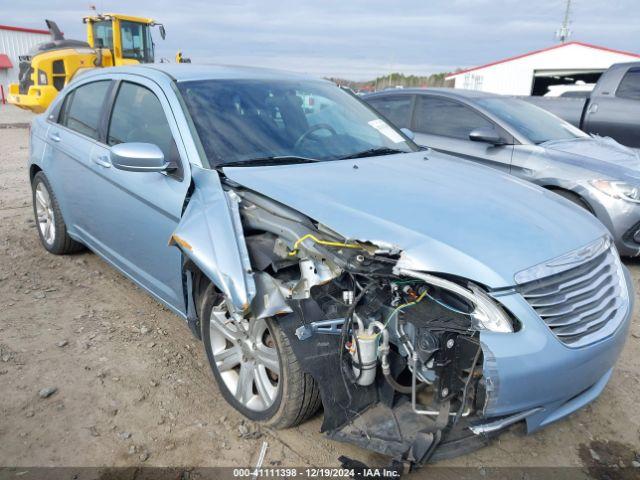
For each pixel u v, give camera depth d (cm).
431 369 232
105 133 391
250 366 281
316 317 245
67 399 295
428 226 248
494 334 223
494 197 290
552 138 594
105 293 428
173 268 315
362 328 242
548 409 243
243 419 286
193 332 316
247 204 289
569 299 244
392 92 717
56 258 496
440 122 648
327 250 245
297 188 281
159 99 346
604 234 287
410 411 250
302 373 250
